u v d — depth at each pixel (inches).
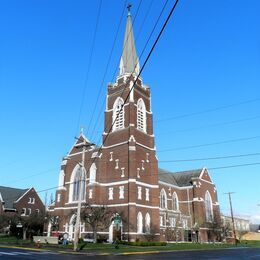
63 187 2950.3
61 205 2886.3
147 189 2679.6
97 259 1087.0
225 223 4018.2
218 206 3868.1
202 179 3720.5
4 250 1444.4
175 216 3240.7
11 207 3722.9
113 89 2997.0
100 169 2741.1
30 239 2615.7
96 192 2640.3
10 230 3038.9
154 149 2883.9
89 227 2536.9
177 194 3597.4
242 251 1926.7
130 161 2581.2
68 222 2765.7
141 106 2947.8
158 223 2650.1
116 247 1780.3
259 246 2979.8
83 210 2365.9
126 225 2412.6
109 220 2443.4
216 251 1866.4
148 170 2753.4
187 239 3280.0
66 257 1161.4
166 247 2043.6
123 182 2566.4
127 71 2955.2
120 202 2519.7
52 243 2055.9
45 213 2876.5
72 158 3014.3
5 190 3833.7
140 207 2539.4
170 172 3892.7
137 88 2938.0
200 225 3408.0
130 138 2652.6
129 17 3075.8
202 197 3607.3
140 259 1112.2
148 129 2930.6
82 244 1911.9
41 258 1063.0
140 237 2448.3
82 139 2807.6
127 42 3053.6
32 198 3902.6
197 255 1424.7
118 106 2906.0
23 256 1133.1
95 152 2807.6
